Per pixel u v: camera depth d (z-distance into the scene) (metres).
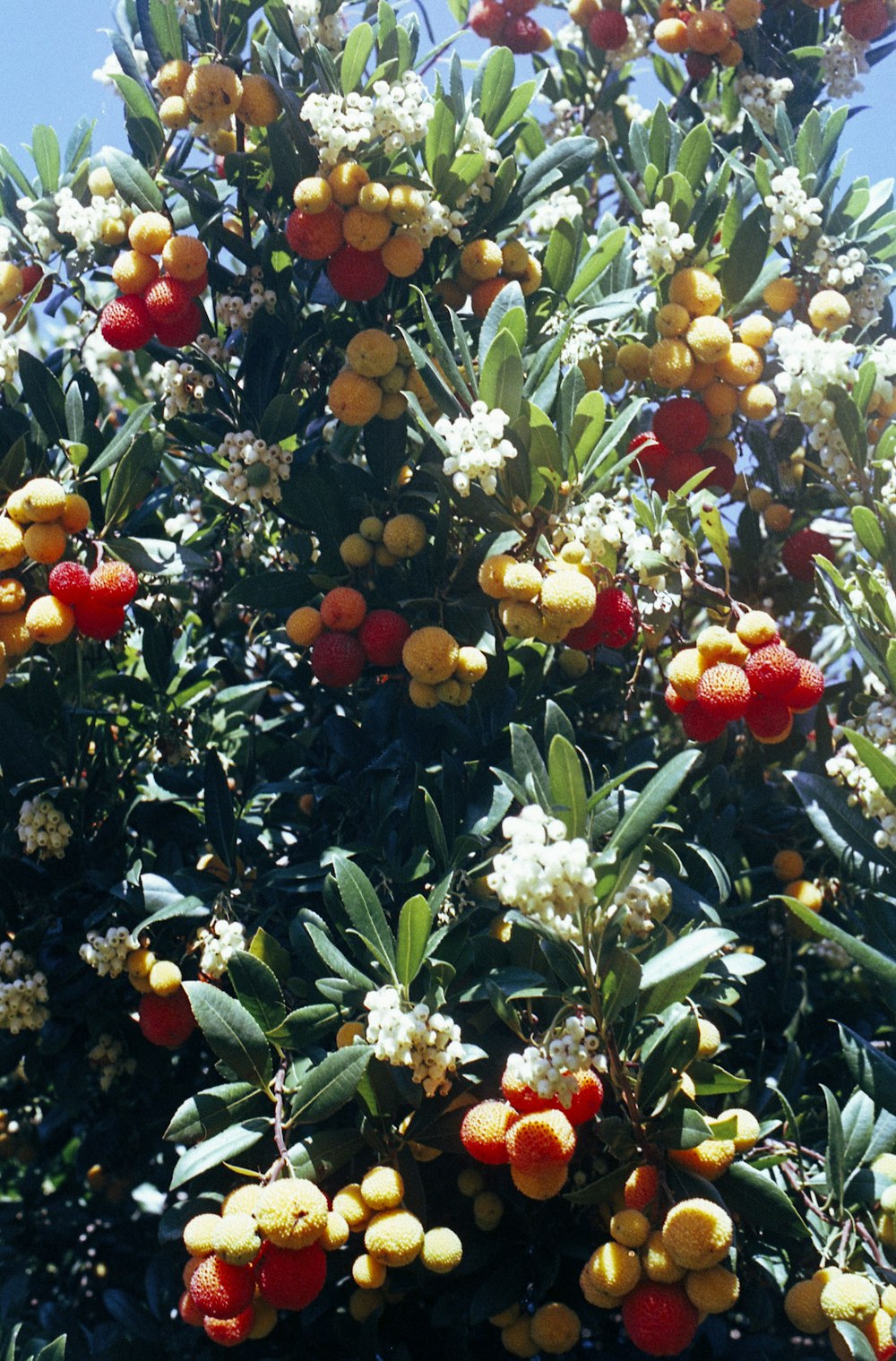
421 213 0.74
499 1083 0.67
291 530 0.86
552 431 0.69
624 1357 0.75
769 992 0.82
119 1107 0.85
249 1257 0.59
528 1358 0.74
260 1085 0.65
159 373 0.84
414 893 0.72
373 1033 0.63
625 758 0.75
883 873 0.71
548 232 0.87
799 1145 0.69
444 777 0.71
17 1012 0.74
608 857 0.59
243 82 0.76
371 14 0.82
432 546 0.76
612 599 0.71
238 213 0.81
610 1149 0.63
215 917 0.73
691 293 0.76
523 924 0.60
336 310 0.81
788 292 0.80
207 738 0.84
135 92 0.78
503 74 0.79
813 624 0.89
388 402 0.75
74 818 0.78
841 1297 0.63
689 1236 0.60
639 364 0.80
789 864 0.82
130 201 0.77
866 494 0.74
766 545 0.85
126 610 0.86
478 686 0.74
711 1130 0.62
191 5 0.79
